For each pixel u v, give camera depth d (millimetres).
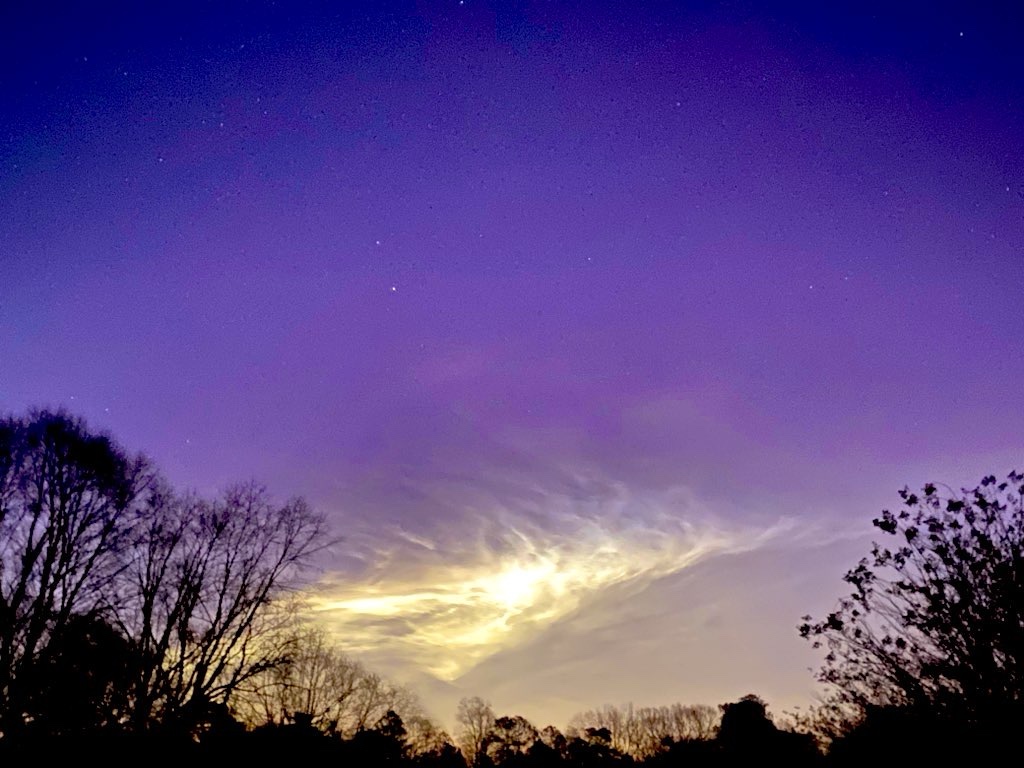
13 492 16250
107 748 15305
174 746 16219
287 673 19422
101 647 16141
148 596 17672
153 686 16719
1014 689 6809
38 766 14320
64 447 17344
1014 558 7008
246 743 17875
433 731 38594
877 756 7727
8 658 14508
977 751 6898
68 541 16469
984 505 7578
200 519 19547
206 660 17984
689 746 29297
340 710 25062
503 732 44844
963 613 7121
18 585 15297
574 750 40219
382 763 23531
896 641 7828
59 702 15031
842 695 8453
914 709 7500
